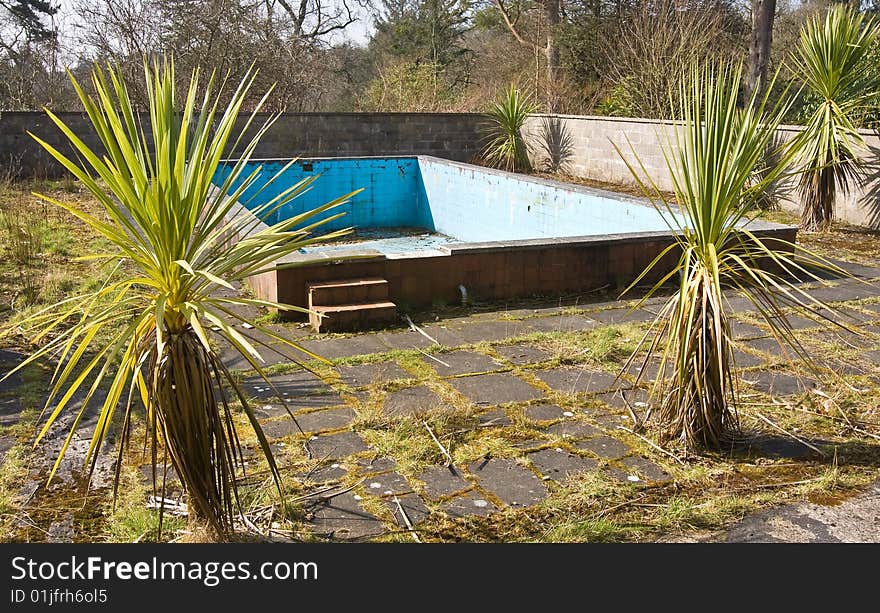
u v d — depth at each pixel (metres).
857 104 8.68
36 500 3.14
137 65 15.46
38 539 2.86
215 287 2.53
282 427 3.86
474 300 6.16
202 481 2.56
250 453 3.56
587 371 4.73
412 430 3.84
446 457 3.55
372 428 3.86
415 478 3.38
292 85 17.59
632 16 17.22
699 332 3.60
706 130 3.52
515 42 23.81
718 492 3.29
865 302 6.17
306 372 4.64
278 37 17.39
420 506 3.15
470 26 27.39
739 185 3.49
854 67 8.62
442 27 27.22
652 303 6.21
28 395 4.18
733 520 3.06
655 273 6.71
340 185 11.24
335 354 4.98
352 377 4.59
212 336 5.23
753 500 3.21
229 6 16.50
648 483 3.37
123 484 3.26
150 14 15.90
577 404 4.22
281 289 5.60
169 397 2.45
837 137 8.61
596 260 6.49
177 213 2.28
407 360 4.88
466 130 15.45
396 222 11.80
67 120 12.66
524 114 14.90
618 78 16.44
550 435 3.83
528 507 3.15
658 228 7.20
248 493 3.17
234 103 2.43
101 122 2.24
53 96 16.61
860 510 3.14
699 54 14.36
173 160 2.34
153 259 2.38
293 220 2.51
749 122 3.49
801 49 9.16
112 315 2.46
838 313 5.88
